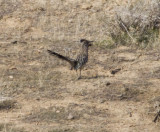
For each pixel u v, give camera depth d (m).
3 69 14.58
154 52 15.95
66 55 15.73
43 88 13.36
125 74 14.42
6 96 12.83
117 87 13.44
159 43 16.42
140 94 13.06
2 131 10.94
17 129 11.09
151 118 11.80
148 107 12.34
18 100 12.64
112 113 12.04
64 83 13.71
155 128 11.30
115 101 12.68
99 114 11.95
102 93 13.11
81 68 13.75
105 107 12.34
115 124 11.45
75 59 14.16
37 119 11.62
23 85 13.50
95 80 13.95
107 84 13.59
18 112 12.02
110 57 15.62
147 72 14.52
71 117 11.65
